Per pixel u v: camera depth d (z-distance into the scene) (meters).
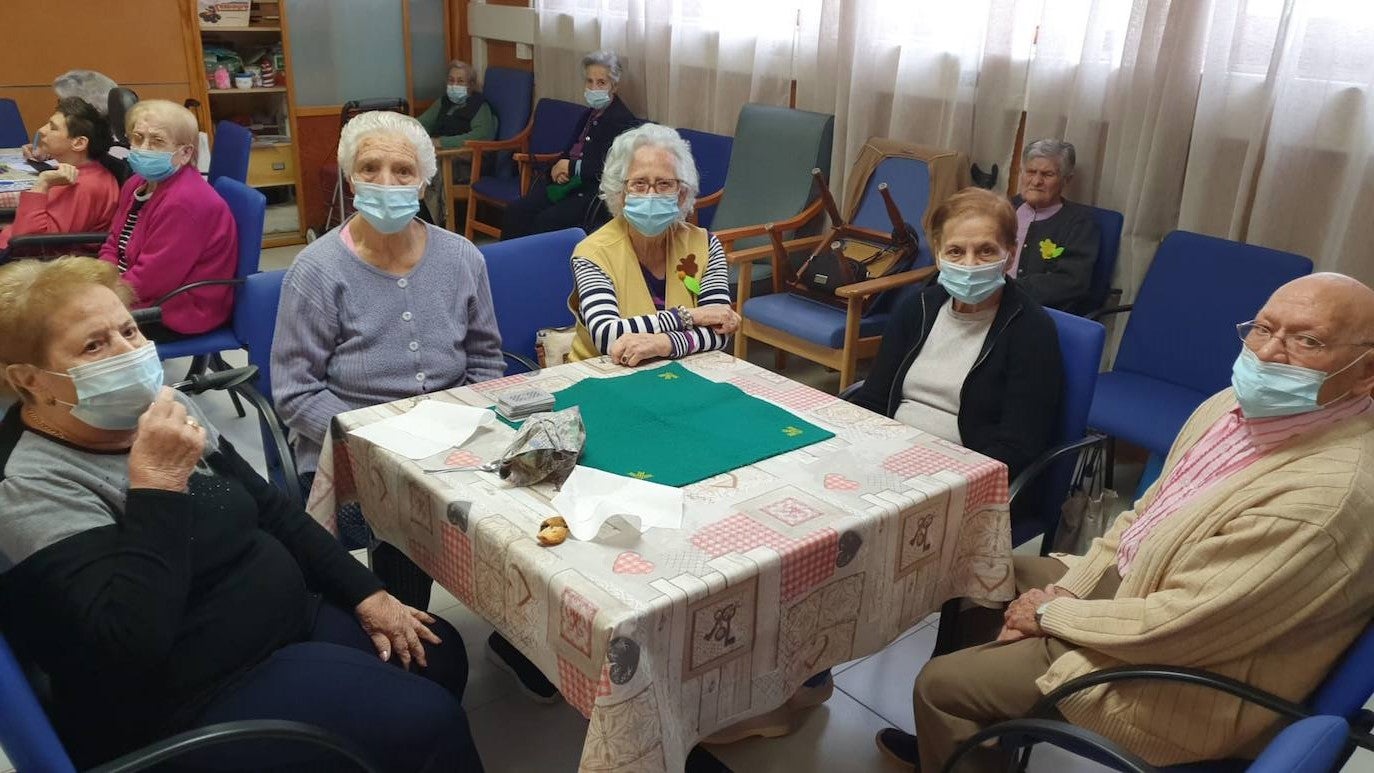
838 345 3.10
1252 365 1.34
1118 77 2.94
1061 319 1.95
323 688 1.30
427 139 1.95
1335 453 1.26
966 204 1.90
